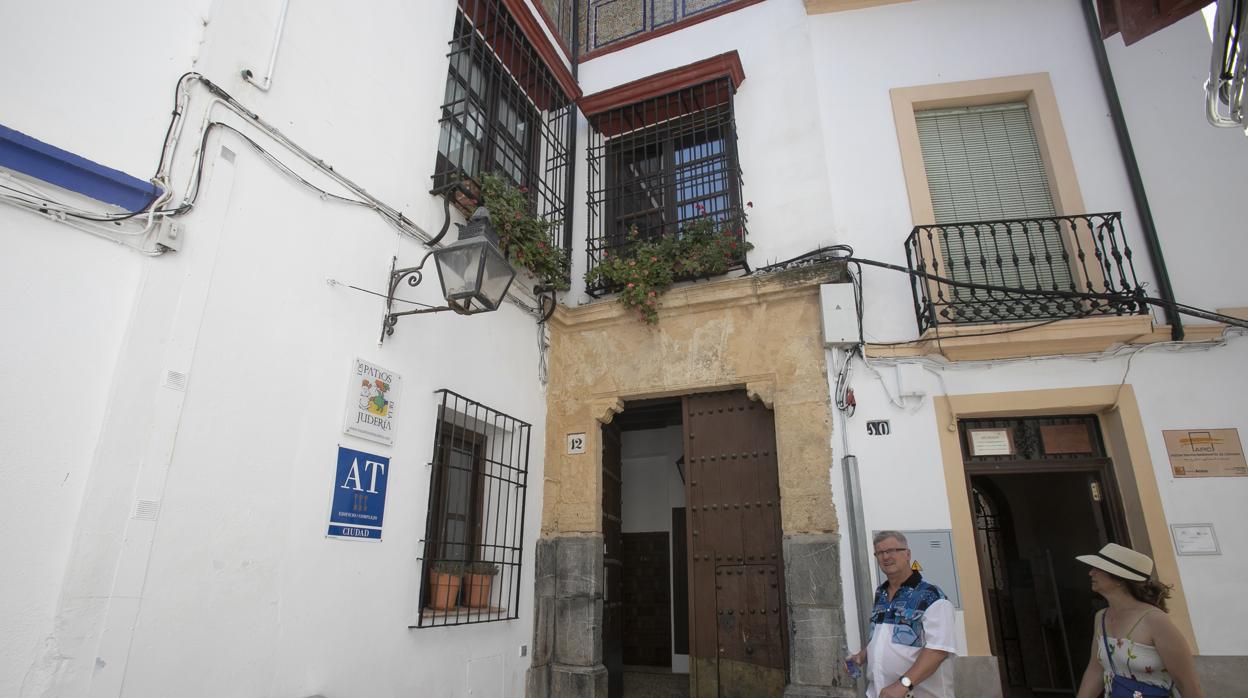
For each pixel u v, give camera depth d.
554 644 5.68
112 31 3.10
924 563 4.83
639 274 5.99
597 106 6.84
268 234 3.62
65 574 2.61
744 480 5.76
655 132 6.71
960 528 4.87
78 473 2.70
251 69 3.64
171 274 3.11
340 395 3.95
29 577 2.51
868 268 5.59
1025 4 6.04
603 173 7.02
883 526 4.98
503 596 5.30
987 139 5.94
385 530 4.15
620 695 6.16
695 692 5.48
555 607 5.75
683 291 5.99
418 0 5.14
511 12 6.06
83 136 2.92
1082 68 5.77
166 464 2.98
